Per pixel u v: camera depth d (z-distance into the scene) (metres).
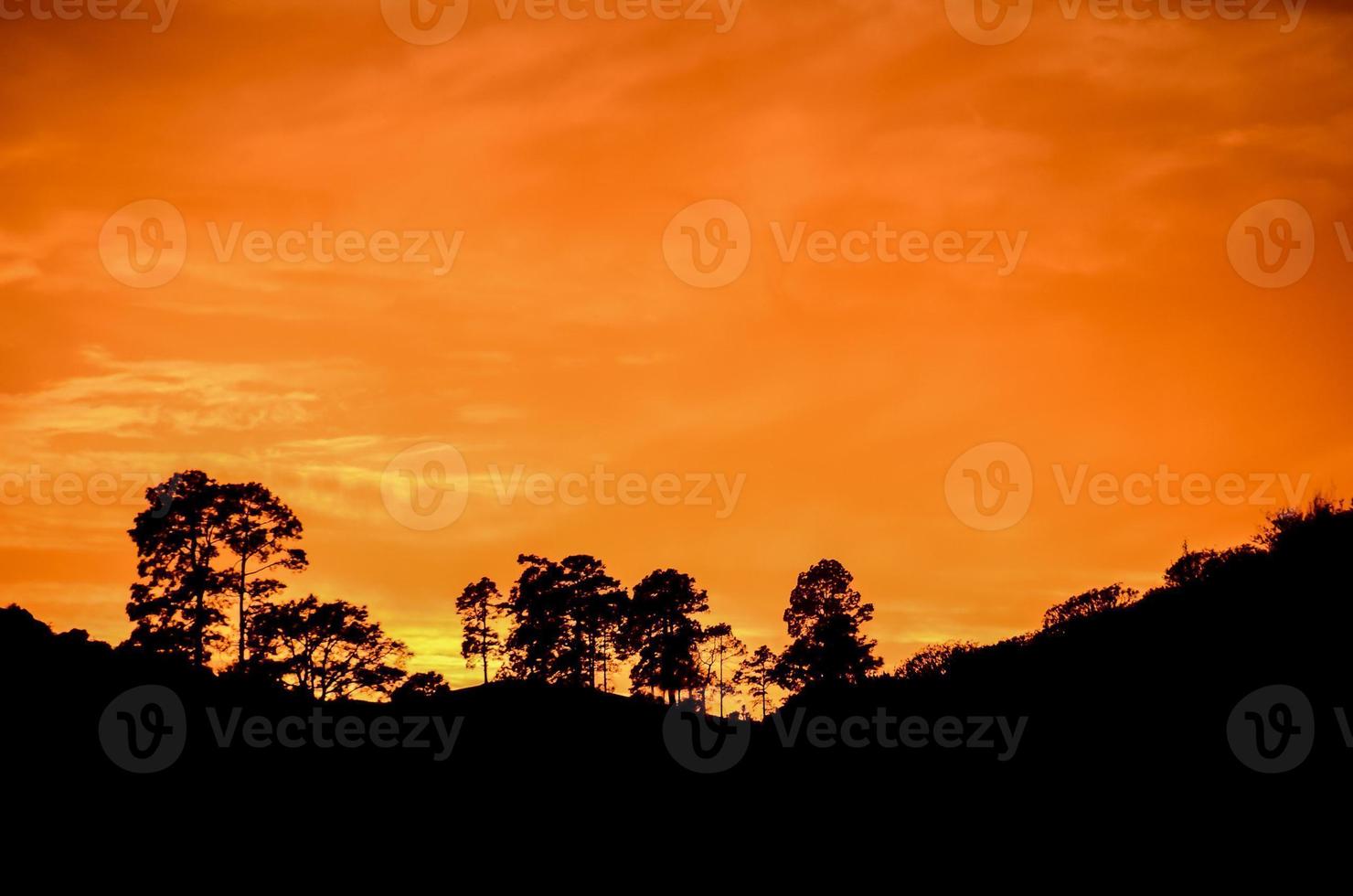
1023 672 28.45
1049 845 16.80
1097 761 19.86
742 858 20.67
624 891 19.48
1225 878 14.10
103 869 22.52
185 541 54.12
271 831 26.22
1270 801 16.03
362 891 20.72
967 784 21.45
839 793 24.50
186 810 28.06
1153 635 25.50
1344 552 24.22
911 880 16.75
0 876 21.72
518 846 24.50
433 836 25.91
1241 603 24.42
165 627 53.09
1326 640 20.84
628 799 29.69
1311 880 13.59
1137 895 14.12
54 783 29.47
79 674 42.66
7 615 47.78
